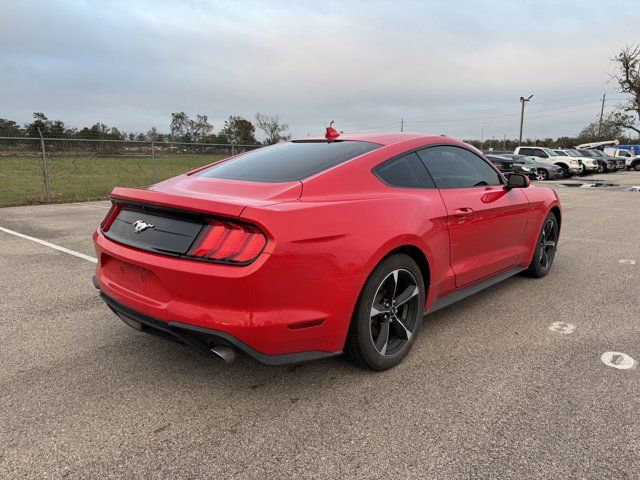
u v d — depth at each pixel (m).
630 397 2.54
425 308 3.13
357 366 2.86
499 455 2.08
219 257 2.19
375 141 3.18
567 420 2.33
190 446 2.15
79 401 2.51
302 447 2.14
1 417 2.35
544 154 26.81
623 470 1.98
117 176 16.42
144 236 2.49
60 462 2.04
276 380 2.74
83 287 4.46
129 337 3.32
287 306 2.27
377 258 2.55
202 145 15.67
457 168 3.57
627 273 5.08
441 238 3.09
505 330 3.49
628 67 41.50
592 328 3.53
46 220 8.68
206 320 2.21
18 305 3.96
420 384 2.70
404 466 2.02
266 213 2.19
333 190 2.62
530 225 4.33
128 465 2.02
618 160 34.91
